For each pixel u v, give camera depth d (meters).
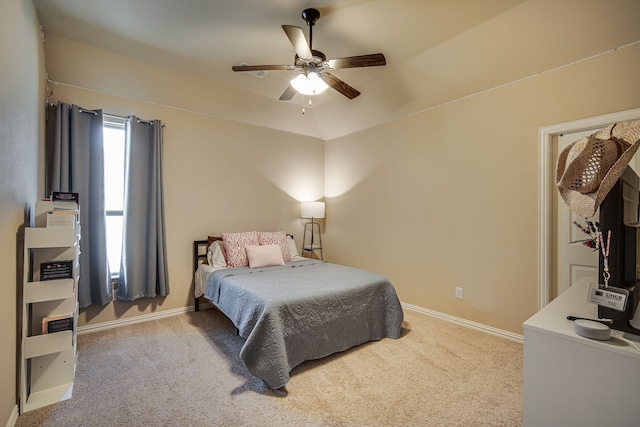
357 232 4.29
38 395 1.82
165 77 3.14
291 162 4.52
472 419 1.65
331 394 1.88
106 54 2.77
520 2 2.10
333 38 2.55
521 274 2.63
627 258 1.06
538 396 1.09
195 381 2.02
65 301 1.97
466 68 2.77
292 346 2.12
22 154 1.74
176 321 3.18
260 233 3.81
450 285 3.15
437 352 2.45
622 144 0.98
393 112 3.67
